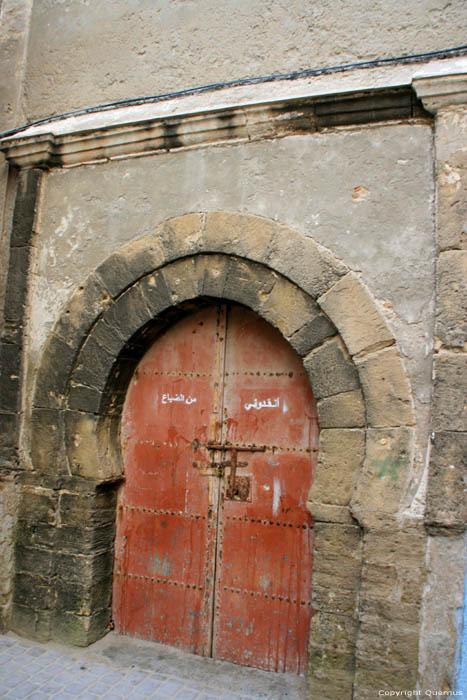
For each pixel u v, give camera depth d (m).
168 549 4.17
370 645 3.19
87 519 4.12
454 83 3.24
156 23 4.30
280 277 3.68
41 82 4.66
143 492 4.29
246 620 3.91
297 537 3.82
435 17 3.50
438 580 3.10
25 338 4.41
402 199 3.43
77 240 4.32
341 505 3.39
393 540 3.20
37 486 4.27
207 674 3.76
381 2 3.64
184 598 4.09
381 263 3.42
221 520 4.04
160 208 4.06
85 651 4.02
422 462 3.23
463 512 3.07
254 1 3.99
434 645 3.07
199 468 4.14
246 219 3.76
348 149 3.58
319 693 3.35
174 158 4.07
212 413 4.14
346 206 3.54
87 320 4.20
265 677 3.73
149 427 4.32
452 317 3.18
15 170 4.62
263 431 3.98
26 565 4.25
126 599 4.27
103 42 4.47
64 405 4.27
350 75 3.62
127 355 4.22
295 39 3.84
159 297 4.02
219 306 4.20
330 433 3.46
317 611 3.40
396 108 3.46
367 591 3.23
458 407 3.12
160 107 4.12
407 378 3.29
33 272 4.45
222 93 3.95
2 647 4.03
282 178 3.72
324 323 3.54
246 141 3.86
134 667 3.82
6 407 4.39
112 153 4.24
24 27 4.80
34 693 3.47
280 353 3.99
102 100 4.42
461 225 3.22
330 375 3.49
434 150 3.38
